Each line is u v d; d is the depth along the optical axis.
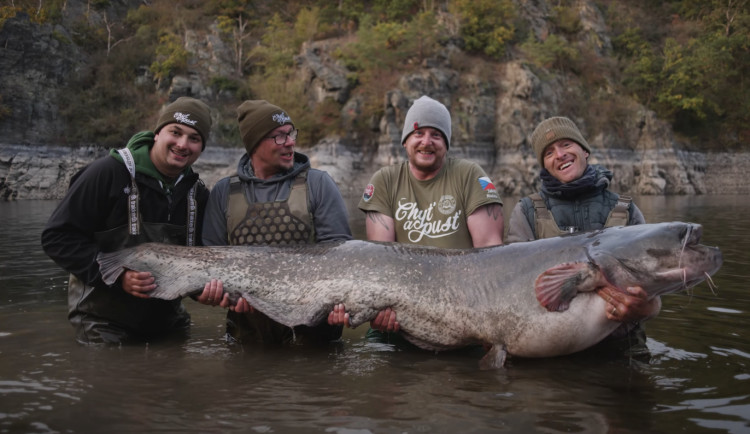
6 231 14.20
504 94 48.44
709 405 2.95
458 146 45.78
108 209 4.21
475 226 4.54
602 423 2.73
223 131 47.00
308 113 47.88
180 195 4.40
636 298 3.52
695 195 46.78
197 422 2.74
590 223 4.33
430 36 50.62
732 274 7.14
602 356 3.89
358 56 49.94
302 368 3.66
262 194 4.39
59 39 48.25
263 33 60.88
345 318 3.88
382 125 45.72
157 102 49.31
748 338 4.31
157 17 58.69
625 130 50.44
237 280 3.99
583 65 55.28
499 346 3.78
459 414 2.85
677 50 57.25
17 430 2.63
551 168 4.55
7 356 3.87
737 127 56.16
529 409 2.91
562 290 3.63
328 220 4.36
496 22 54.97
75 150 44.88
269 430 2.65
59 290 6.35
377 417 2.81
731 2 66.62
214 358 3.89
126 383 3.32
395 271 3.91
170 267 4.03
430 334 3.92
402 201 4.72
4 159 41.38
